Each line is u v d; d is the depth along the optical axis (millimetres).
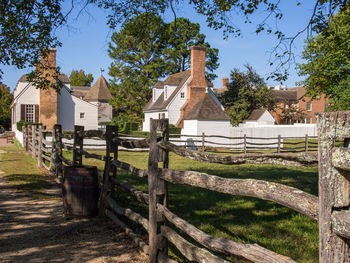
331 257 1647
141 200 4492
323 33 8555
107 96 55562
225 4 7945
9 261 3963
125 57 42469
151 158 3971
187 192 7867
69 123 31484
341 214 1617
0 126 53188
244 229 5070
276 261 2104
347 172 1680
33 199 7328
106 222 5609
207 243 2904
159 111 35375
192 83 32469
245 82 42188
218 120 26594
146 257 4113
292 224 5340
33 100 29500
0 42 8859
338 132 1668
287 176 10555
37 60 9586
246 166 13594
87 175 5848
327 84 12094
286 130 33312
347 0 7988
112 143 5992
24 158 15531
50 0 8555
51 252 4270
